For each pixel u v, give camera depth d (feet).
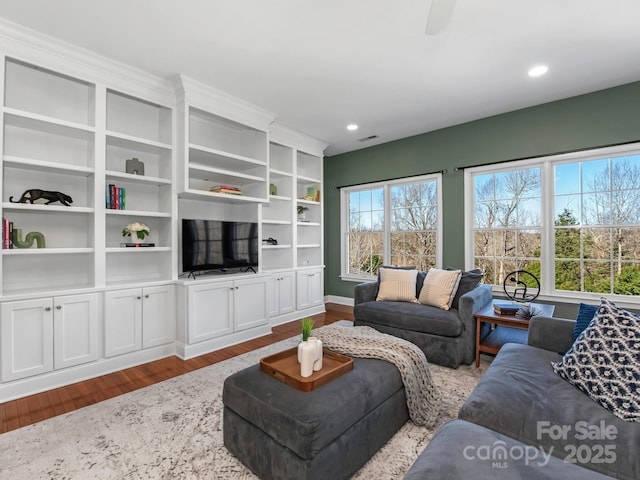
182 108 10.56
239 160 12.37
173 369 9.37
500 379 5.35
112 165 10.39
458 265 14.05
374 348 6.79
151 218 11.19
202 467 5.35
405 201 16.19
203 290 10.69
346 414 4.88
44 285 9.08
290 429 4.49
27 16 7.20
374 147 17.01
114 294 9.28
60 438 6.11
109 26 7.55
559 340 6.64
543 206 12.05
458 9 6.97
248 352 10.78
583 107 11.13
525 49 8.50
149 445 5.90
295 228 15.48
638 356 4.68
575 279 11.53
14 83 8.61
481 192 13.67
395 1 6.75
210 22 7.42
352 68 9.48
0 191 7.59
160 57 8.93
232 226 12.37
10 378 7.57
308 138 15.74
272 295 14.20
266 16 7.22
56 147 9.28
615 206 10.84
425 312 10.05
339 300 18.80
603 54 8.72
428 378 6.88
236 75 9.91
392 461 5.49
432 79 10.13
